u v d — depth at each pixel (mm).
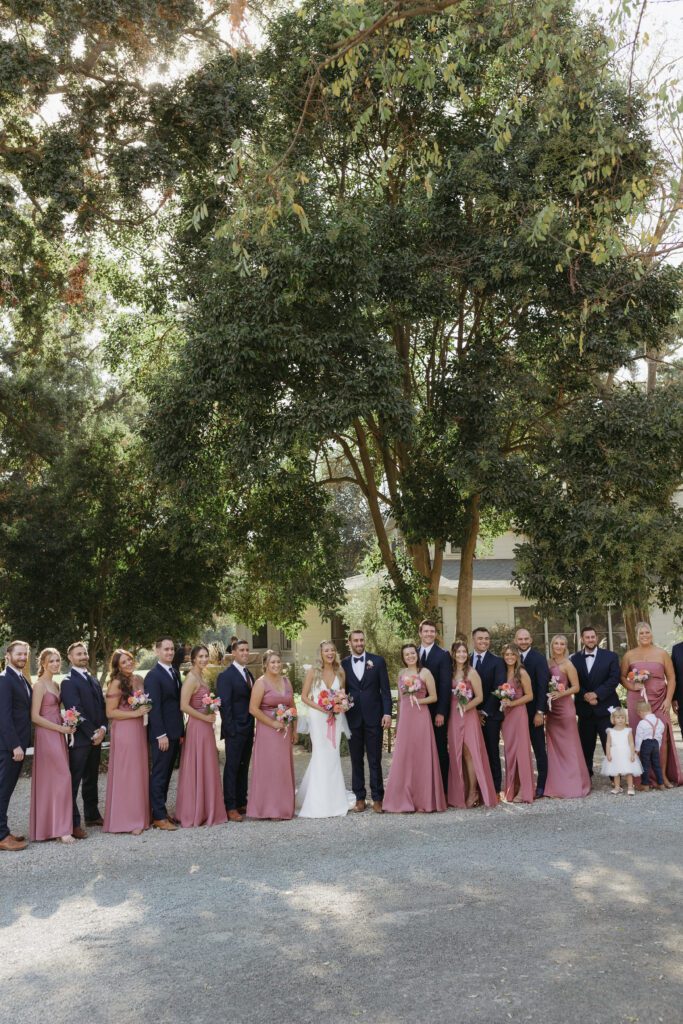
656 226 8070
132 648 16594
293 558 14312
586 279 12758
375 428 15031
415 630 15172
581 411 13328
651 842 7961
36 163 13164
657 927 5656
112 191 14180
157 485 15477
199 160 14016
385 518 18719
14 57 12062
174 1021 4492
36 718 8859
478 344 14258
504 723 10320
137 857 8047
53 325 19453
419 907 6234
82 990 4953
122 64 13820
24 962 5445
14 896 6961
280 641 30891
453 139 14047
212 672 22734
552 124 12609
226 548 14773
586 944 5375
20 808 10750
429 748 9766
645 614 18984
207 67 13750
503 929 5695
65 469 16234
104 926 6082
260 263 11977
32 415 18359
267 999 4727
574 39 7484
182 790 9438
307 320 12414
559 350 13695
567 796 10250
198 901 6605
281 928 5898
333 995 4738
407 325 15047
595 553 12086
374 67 7980
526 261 12711
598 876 6898
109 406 24953
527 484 12805
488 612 24703
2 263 15836
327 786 9727
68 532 15609
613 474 12789
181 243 14766
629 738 10367
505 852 7793
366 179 15648
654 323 13719
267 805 9562
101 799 11328
